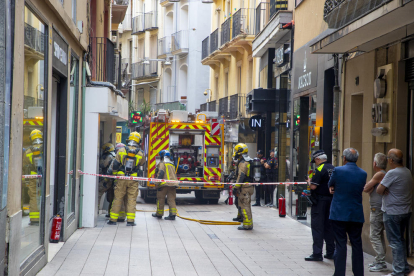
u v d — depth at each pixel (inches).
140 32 1720.0
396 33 321.7
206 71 1481.3
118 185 470.6
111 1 863.7
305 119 545.6
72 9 373.4
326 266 317.7
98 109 442.6
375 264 309.1
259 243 397.1
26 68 239.5
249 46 1008.2
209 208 661.3
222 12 1206.9
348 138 410.9
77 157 422.9
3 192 200.7
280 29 635.5
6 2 200.2
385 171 314.3
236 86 1105.4
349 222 278.1
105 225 465.4
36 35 260.2
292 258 341.1
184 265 310.3
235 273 293.9
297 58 560.1
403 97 334.6
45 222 286.2
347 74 414.6
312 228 336.5
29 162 247.8
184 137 723.4
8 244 210.1
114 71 600.4
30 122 249.0
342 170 281.1
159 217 531.2
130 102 1605.6
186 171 716.0
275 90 764.6
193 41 1480.1
